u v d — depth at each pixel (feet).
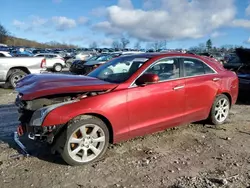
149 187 11.57
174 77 16.67
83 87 13.65
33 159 13.92
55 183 11.82
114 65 17.03
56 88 13.32
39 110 13.00
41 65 39.68
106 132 13.98
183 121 17.20
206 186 11.58
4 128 18.78
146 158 14.29
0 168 12.96
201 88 17.85
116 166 13.38
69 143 12.96
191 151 15.31
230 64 30.66
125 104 14.32
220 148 15.80
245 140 17.19
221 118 19.98
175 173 12.77
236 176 12.52
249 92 27.53
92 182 11.93
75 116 12.98
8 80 38.32
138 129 15.03
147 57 16.43
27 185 11.62
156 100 15.49
